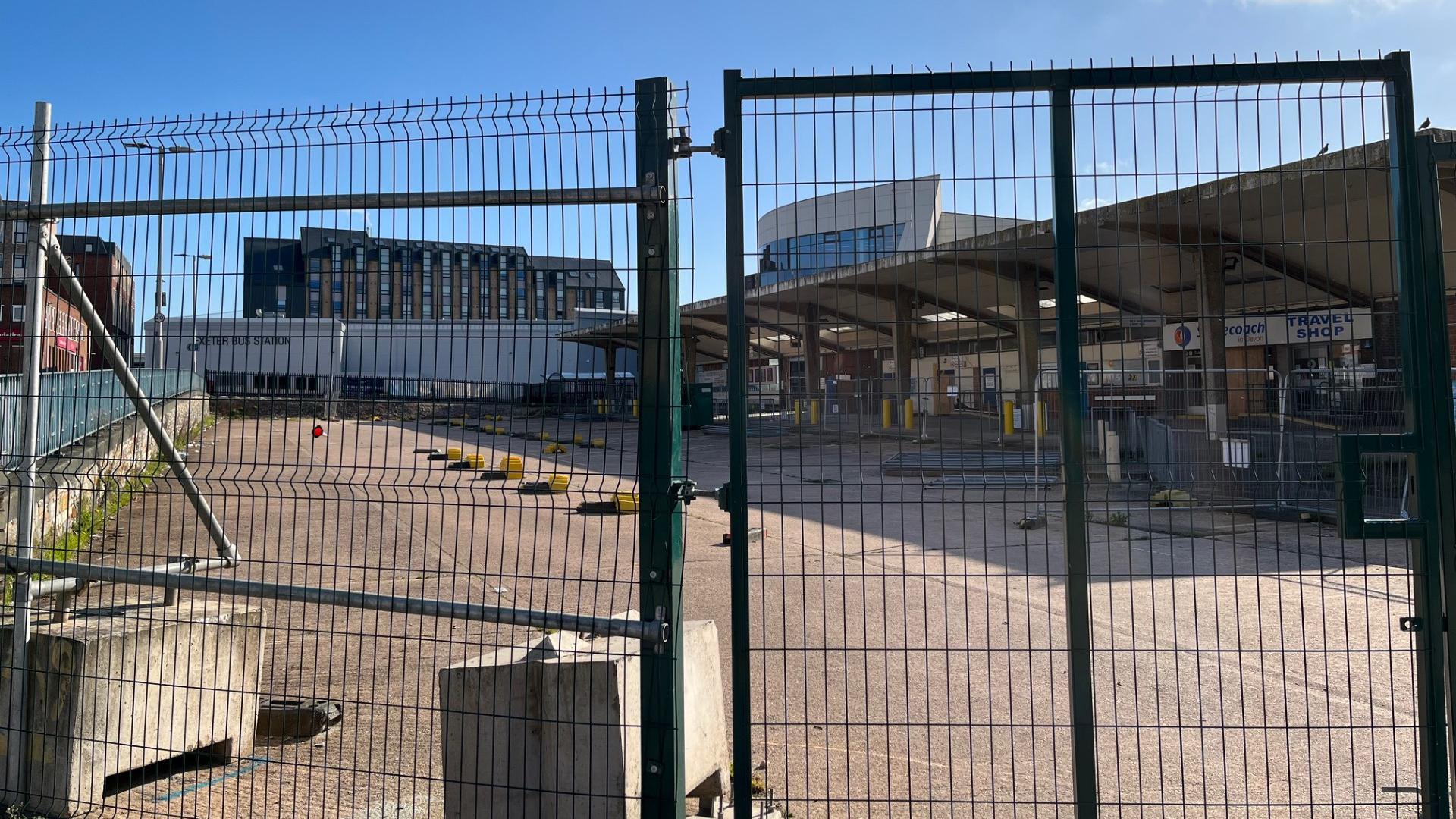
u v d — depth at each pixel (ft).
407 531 37.88
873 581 27.07
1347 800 12.05
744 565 9.80
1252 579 26.30
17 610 12.03
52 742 11.89
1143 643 19.97
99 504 34.32
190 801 12.03
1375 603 23.07
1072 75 9.71
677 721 9.61
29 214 11.47
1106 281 16.55
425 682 17.30
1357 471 9.62
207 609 13.99
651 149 9.71
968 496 44.68
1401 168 9.58
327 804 11.89
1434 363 9.53
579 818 10.20
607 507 43.47
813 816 11.68
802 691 16.88
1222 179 9.81
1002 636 20.74
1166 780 12.79
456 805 10.55
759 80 9.85
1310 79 9.61
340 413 10.36
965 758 13.64
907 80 9.78
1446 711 9.52
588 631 9.50
